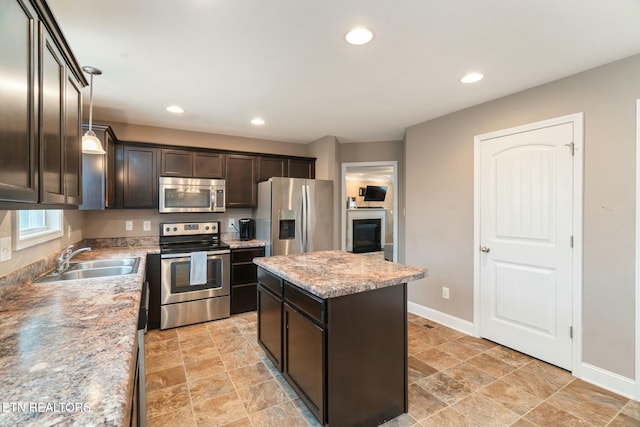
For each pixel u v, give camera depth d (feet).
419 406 6.48
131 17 5.27
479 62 6.99
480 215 9.72
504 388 7.11
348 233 25.67
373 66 7.19
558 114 7.86
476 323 9.91
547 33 5.83
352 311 5.64
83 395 2.28
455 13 5.22
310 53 6.57
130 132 11.89
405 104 9.74
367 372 5.82
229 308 11.83
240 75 7.64
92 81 7.90
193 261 10.99
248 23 5.48
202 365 8.17
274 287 7.55
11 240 5.15
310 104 9.77
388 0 4.88
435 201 11.16
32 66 3.39
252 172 13.52
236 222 14.01
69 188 4.90
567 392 6.94
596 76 7.19
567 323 7.77
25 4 3.22
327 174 14.06
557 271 7.95
